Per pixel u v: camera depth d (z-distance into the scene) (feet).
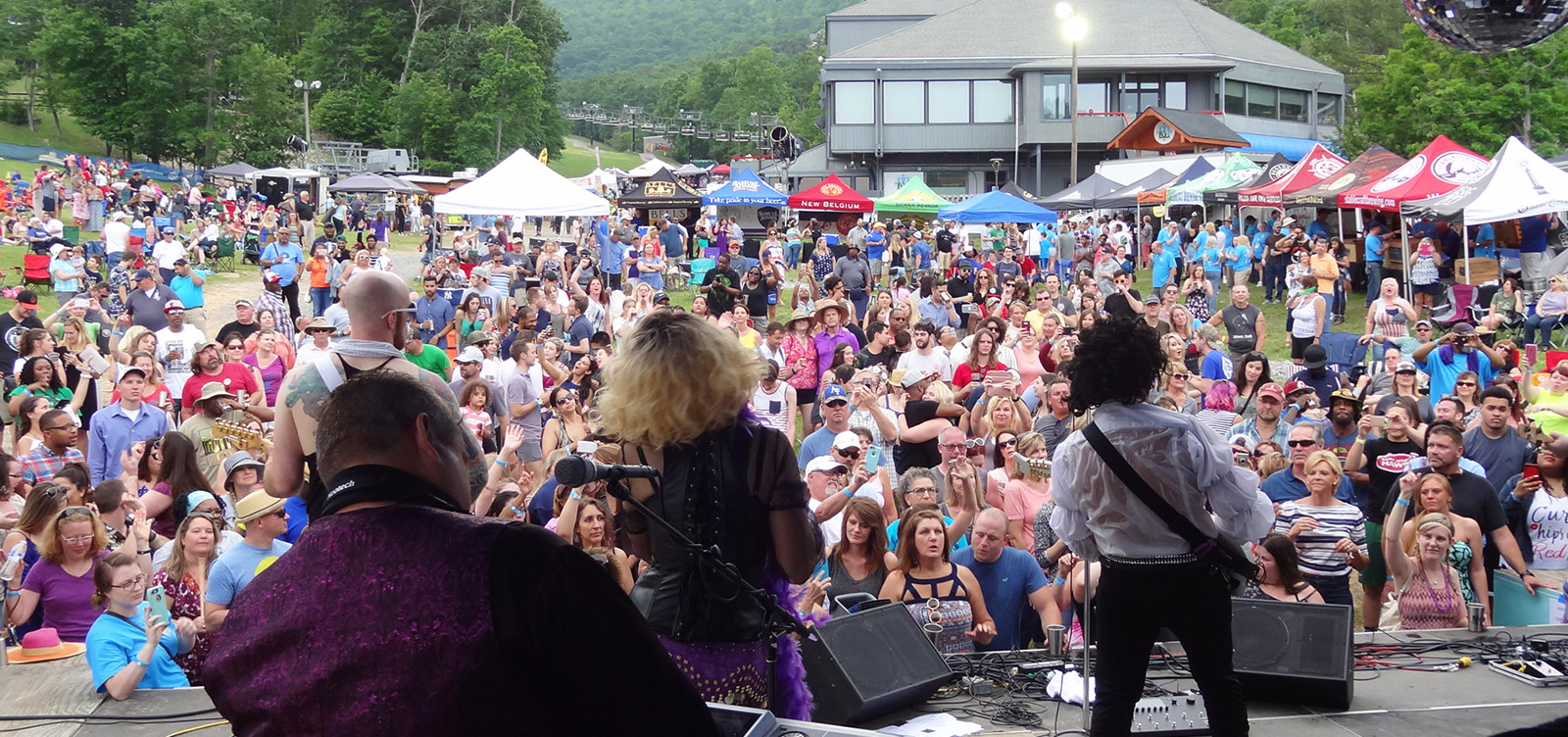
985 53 161.99
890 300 50.42
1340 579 20.71
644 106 609.01
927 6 193.06
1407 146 118.32
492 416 33.30
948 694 15.12
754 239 97.09
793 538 9.06
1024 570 18.84
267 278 64.44
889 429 28.37
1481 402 25.53
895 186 167.02
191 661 17.25
